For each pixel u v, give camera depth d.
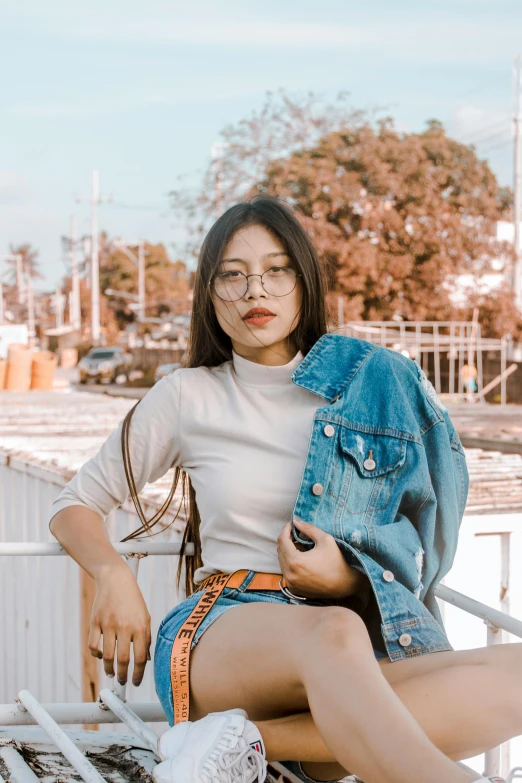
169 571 3.05
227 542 1.90
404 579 1.80
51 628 4.12
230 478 1.89
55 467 4.02
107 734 2.16
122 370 35.72
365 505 1.86
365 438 1.87
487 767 1.93
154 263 69.88
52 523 2.04
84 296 68.75
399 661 1.71
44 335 63.72
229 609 1.76
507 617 1.85
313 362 1.95
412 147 24.69
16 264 94.06
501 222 27.23
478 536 2.62
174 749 1.57
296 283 1.99
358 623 1.57
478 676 1.59
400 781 1.36
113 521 3.65
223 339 2.12
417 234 24.28
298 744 1.63
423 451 1.87
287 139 25.03
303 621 1.61
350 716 1.42
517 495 3.06
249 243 1.97
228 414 1.94
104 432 6.32
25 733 2.11
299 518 1.81
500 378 22.52
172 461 2.04
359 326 22.45
